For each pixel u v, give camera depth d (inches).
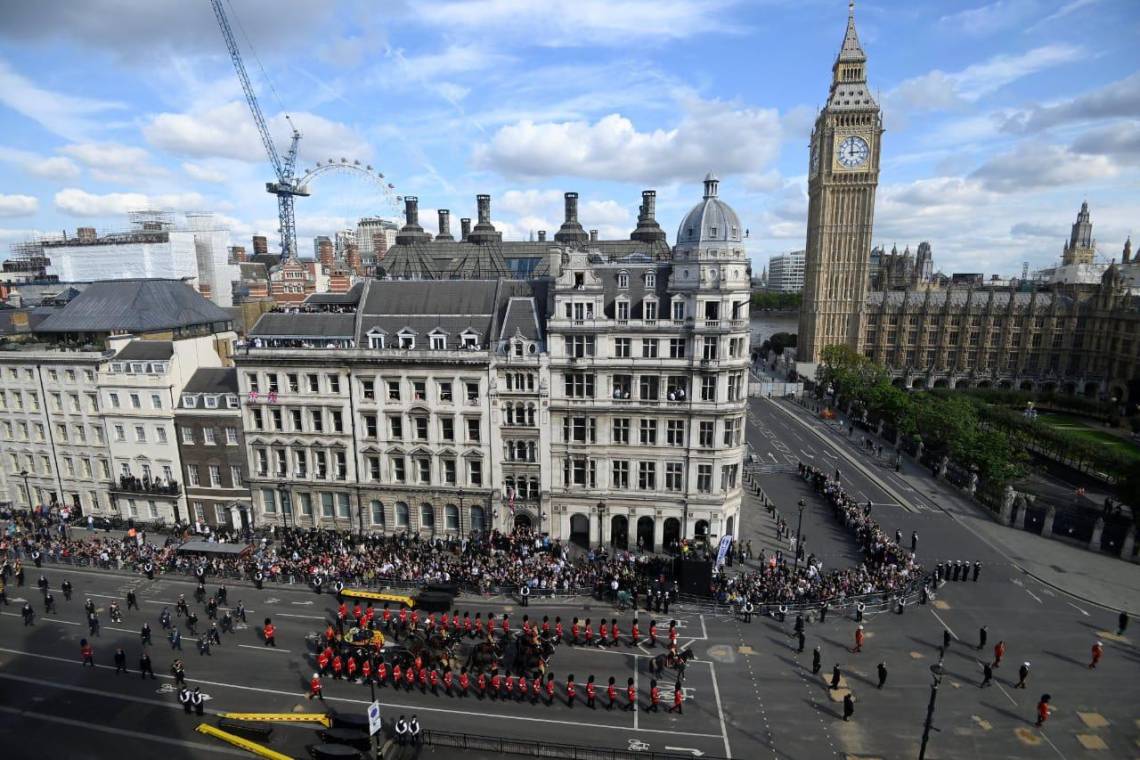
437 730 1664.6
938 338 7711.6
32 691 1854.1
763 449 4539.9
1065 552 2810.0
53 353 3139.8
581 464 2815.0
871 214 7544.3
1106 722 1697.8
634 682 1881.2
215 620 2231.8
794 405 6284.5
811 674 1913.1
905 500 3496.6
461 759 1544.0
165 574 2610.7
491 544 2778.1
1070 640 2095.2
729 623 2202.3
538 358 2731.3
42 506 3282.5
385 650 1946.4
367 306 3038.9
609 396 2738.7
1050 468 4343.0
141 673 1930.4
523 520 2925.7
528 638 1931.6
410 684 1855.3
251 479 3026.6
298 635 2145.7
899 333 7770.7
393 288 3095.5
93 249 7529.5
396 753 1557.6
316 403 2913.4
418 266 6279.5
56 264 7657.5
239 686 1873.8
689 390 2672.2
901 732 1662.2
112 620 2244.1
